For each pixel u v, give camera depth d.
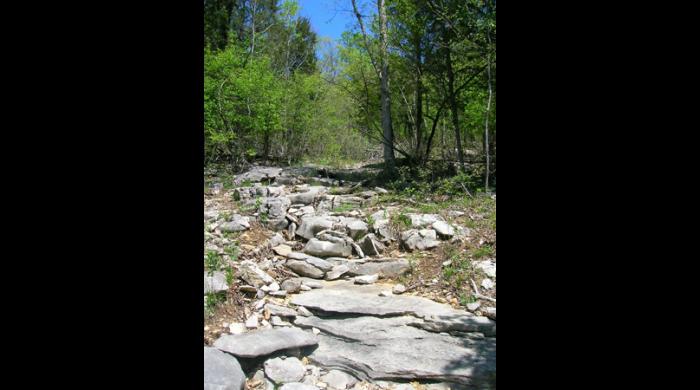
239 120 10.70
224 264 4.20
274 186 7.65
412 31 9.70
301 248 5.25
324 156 14.41
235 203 6.46
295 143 13.70
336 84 13.16
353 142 15.70
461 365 3.18
